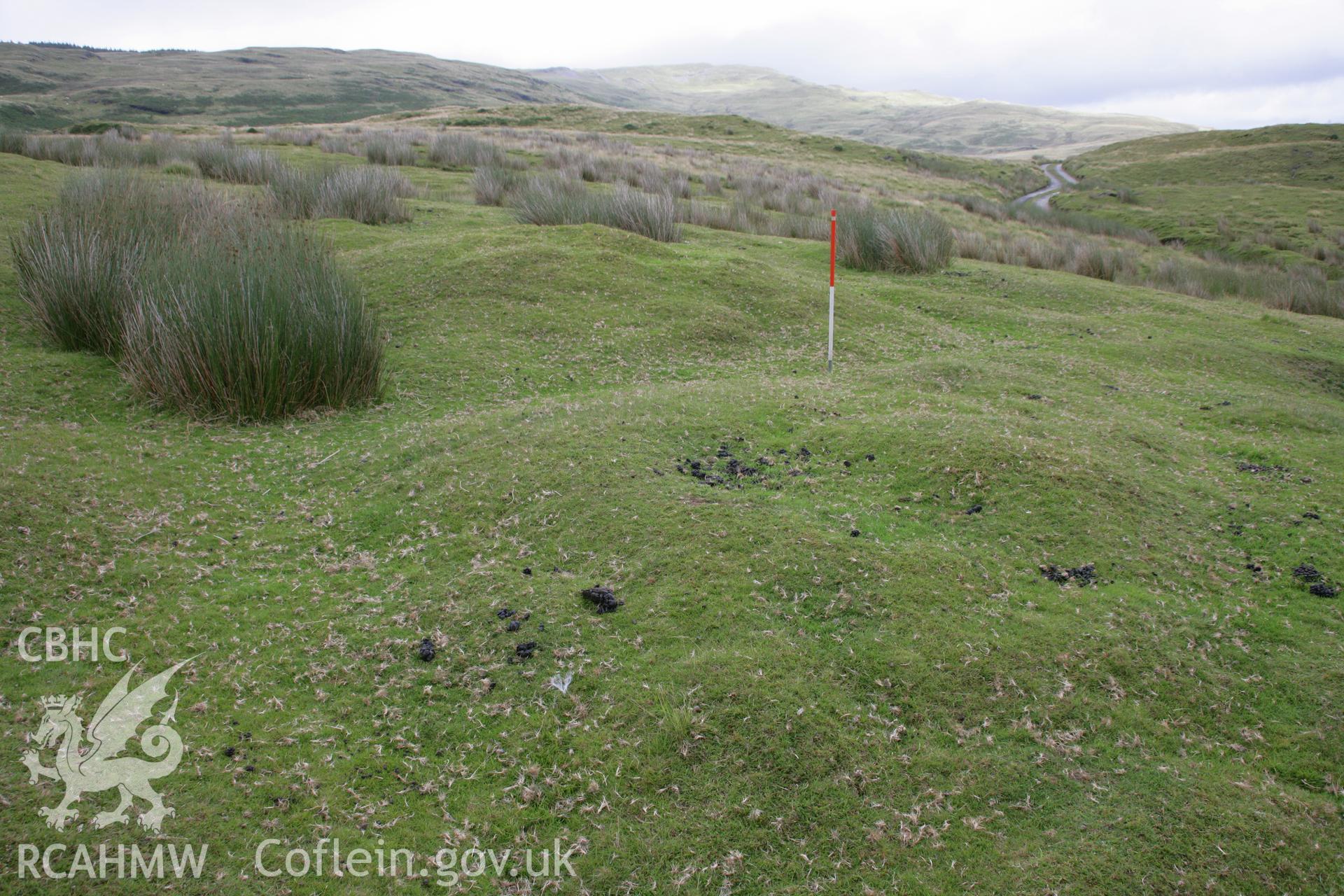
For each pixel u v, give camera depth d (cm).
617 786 346
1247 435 793
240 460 662
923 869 312
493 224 1686
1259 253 3344
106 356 861
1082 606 472
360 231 1504
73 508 532
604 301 1140
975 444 652
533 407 773
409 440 691
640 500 564
